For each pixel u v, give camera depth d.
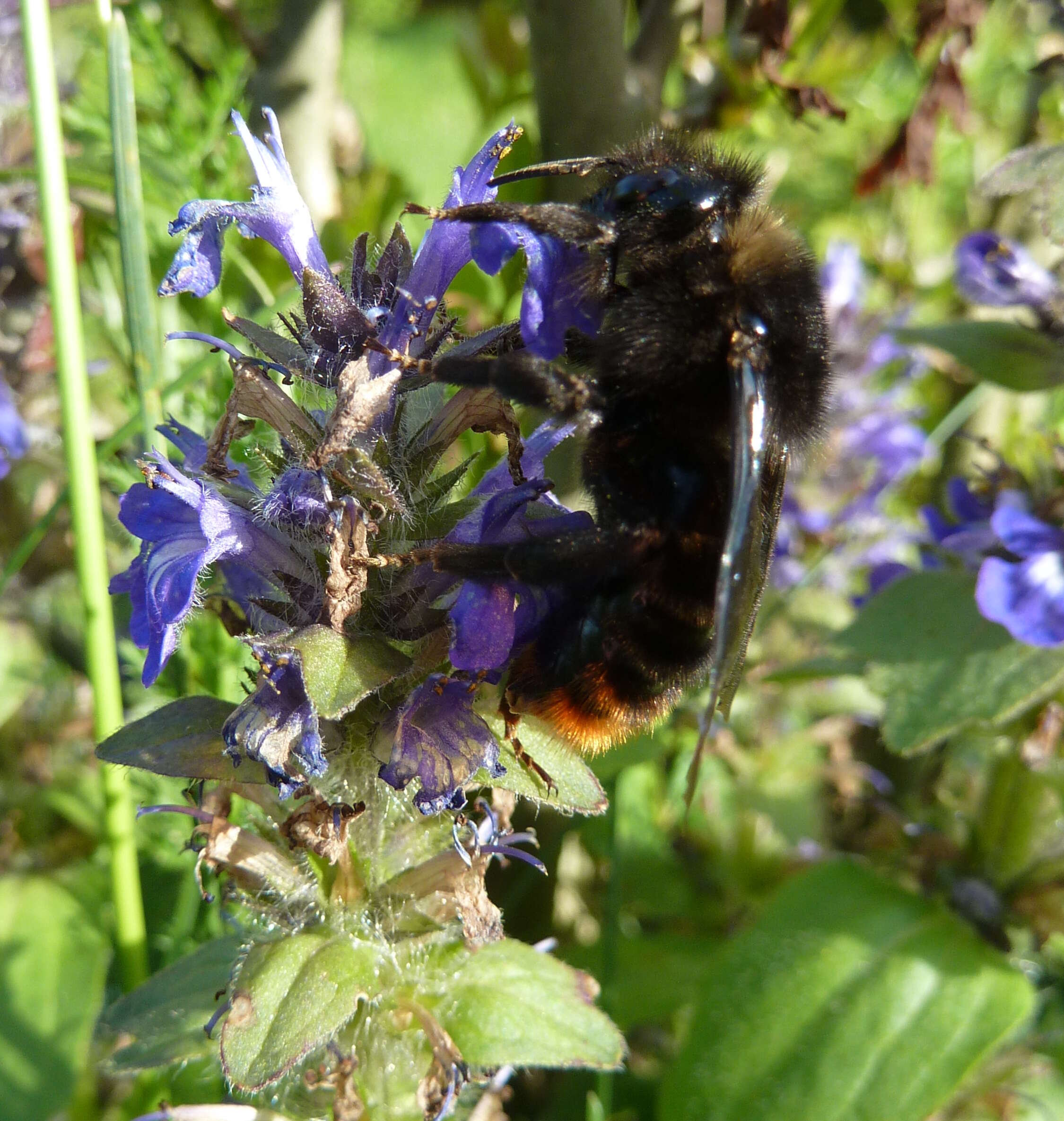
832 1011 0.05
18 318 0.05
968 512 0.05
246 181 0.05
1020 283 0.05
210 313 0.05
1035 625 0.05
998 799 0.05
